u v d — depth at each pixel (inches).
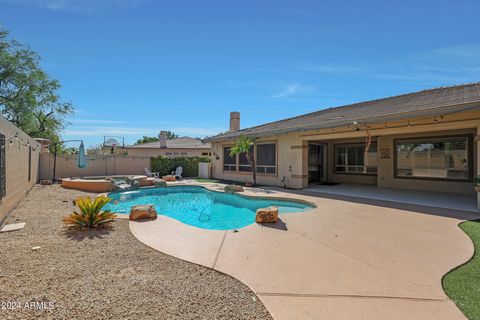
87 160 761.0
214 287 135.3
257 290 132.6
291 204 418.9
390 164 542.3
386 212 312.0
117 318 107.3
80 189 549.6
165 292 129.3
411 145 510.6
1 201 255.3
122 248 193.6
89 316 108.3
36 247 191.0
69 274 147.7
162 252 185.8
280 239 214.4
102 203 257.0
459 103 293.7
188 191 589.6
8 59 879.1
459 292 130.6
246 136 634.2
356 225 255.8
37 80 955.3
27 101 926.4
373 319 109.2
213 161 823.1
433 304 120.0
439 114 315.9
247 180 685.3
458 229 239.5
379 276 148.3
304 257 176.2
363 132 444.8
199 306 117.6
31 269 153.4
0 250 183.6
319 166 672.4
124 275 147.9
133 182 600.7
